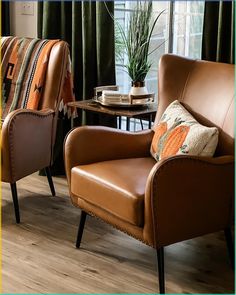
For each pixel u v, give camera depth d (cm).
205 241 307
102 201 264
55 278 266
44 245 300
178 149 264
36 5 430
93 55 391
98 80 390
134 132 306
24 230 318
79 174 278
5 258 284
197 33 368
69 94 369
